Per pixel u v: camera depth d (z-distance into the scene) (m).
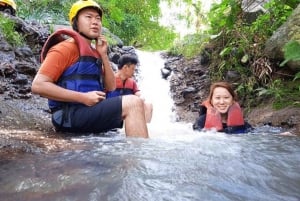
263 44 4.82
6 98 3.51
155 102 5.45
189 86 5.66
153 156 1.84
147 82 6.08
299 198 1.28
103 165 1.67
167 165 1.66
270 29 4.93
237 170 1.61
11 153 1.92
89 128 2.76
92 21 2.94
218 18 5.75
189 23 6.94
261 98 4.49
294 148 2.16
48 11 7.21
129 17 10.80
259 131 3.36
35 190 1.35
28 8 6.88
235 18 5.29
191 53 6.46
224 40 5.56
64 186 1.38
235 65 5.05
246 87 4.68
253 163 1.74
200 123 3.51
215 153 1.94
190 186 1.38
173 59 6.76
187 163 1.71
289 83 4.38
